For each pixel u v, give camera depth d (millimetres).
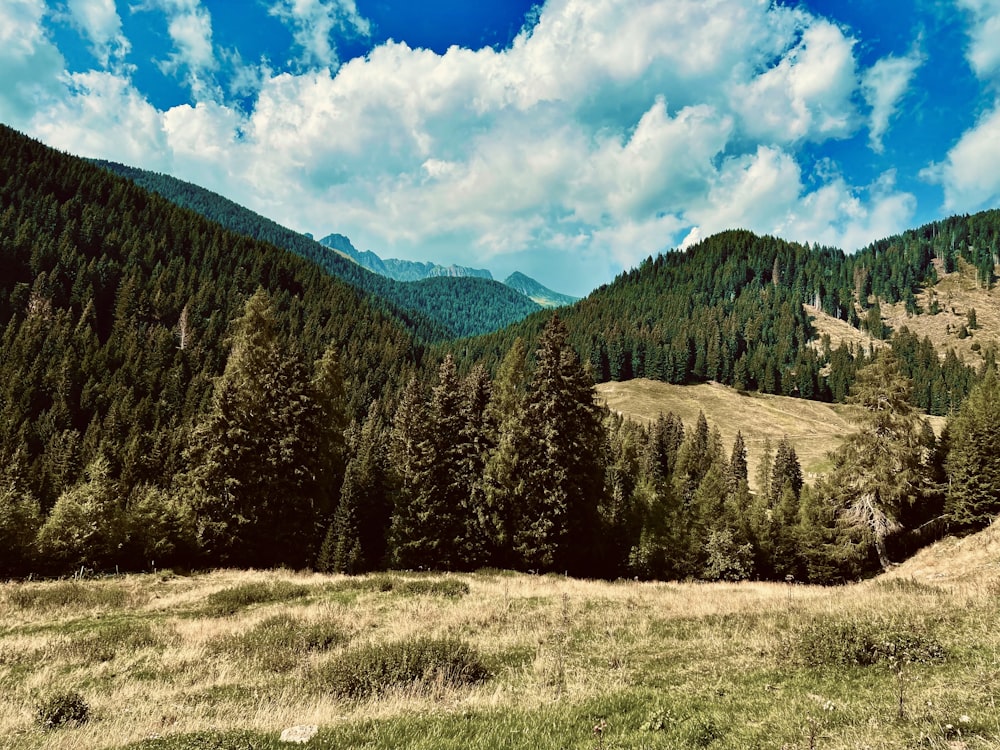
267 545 33969
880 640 11648
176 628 16578
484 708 9609
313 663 13125
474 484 37750
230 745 7336
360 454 50875
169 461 75812
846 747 6574
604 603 20453
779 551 56656
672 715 8531
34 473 77312
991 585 16391
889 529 40125
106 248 166000
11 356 106500
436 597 21328
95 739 8266
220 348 129000
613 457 59625
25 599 19859
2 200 165000
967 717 7008
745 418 135625
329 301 197125
